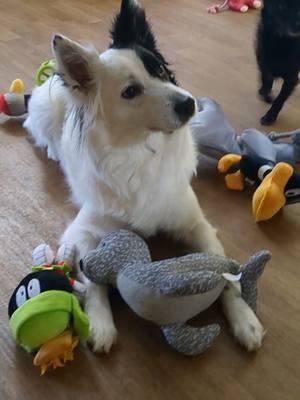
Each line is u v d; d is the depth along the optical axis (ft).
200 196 7.18
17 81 9.19
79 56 5.01
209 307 5.41
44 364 4.78
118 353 5.01
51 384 4.76
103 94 5.25
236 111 9.16
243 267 5.18
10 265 6.01
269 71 8.96
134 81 5.12
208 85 10.00
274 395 4.61
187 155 6.03
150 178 5.75
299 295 5.57
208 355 4.96
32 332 4.66
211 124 7.59
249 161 7.05
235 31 12.54
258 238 6.40
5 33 12.45
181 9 13.87
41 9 14.03
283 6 8.51
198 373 4.81
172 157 5.81
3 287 5.71
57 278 5.11
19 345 5.08
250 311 5.14
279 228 6.56
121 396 4.65
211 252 5.74
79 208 6.95
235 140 7.74
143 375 4.81
